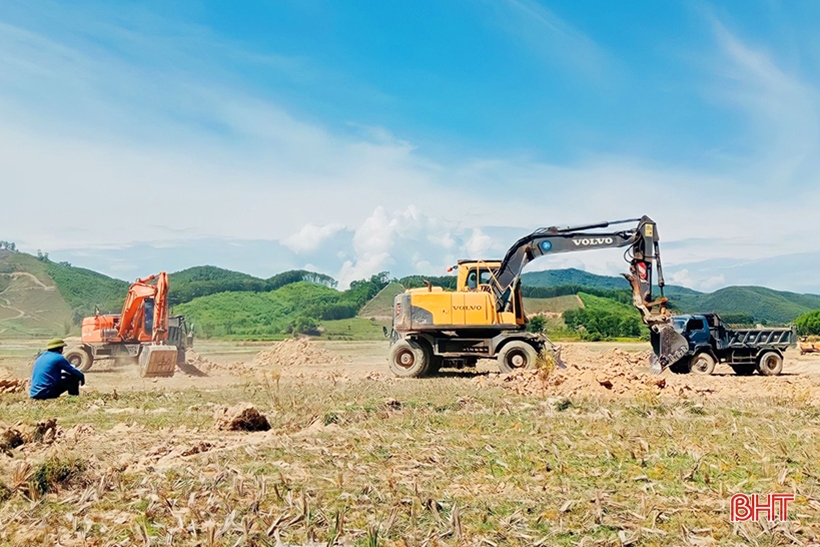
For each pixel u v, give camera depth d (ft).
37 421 30.68
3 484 20.07
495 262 70.13
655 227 70.08
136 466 23.22
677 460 23.84
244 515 17.48
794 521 17.71
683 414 34.14
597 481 21.30
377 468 22.45
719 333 73.31
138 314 80.84
